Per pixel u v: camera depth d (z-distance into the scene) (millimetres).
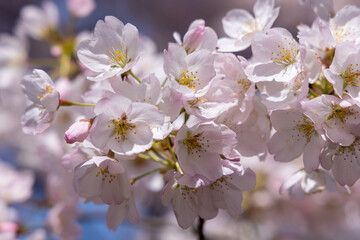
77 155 375
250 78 375
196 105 372
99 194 374
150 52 539
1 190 544
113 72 368
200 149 371
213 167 366
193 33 380
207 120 366
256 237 585
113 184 372
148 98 363
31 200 556
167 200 370
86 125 363
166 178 412
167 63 367
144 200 568
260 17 412
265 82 382
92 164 371
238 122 381
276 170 573
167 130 359
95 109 356
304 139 382
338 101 364
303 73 374
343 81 371
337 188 415
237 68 384
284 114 381
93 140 356
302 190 414
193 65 370
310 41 392
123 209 385
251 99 379
